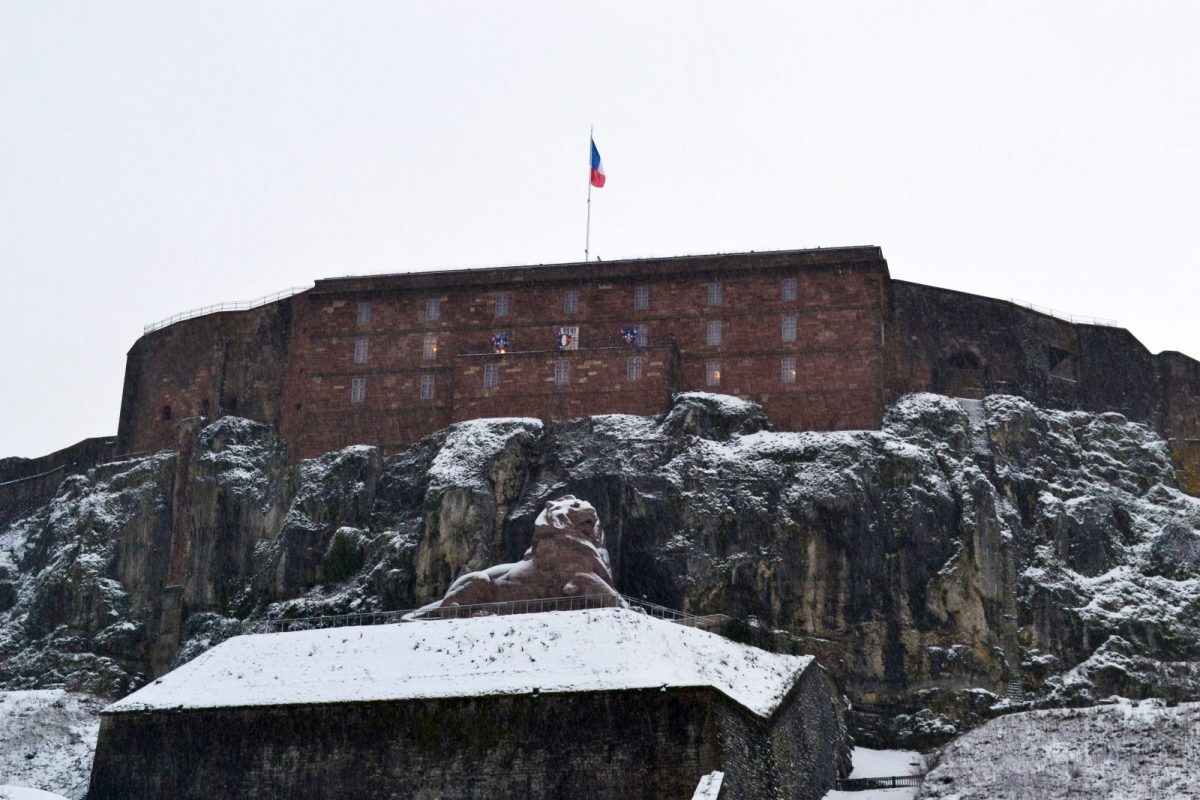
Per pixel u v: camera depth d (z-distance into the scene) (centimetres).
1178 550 12875
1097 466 13638
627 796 9231
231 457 14225
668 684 9369
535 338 13938
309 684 10156
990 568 12438
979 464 13125
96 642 13825
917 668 12062
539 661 9812
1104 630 12275
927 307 13975
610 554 12525
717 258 13850
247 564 13738
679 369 13638
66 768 11350
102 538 14475
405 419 13925
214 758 10075
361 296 14362
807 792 10300
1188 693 11838
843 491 12488
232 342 14988
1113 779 9769
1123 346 14525
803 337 13512
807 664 11100
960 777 10388
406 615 11256
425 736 9706
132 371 15600
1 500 16900
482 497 12794
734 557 12300
